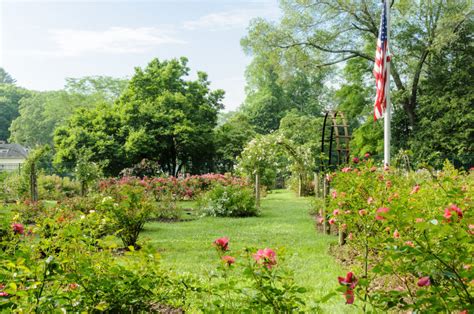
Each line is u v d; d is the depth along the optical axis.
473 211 3.07
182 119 33.28
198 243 9.08
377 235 4.64
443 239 2.56
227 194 14.76
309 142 37.12
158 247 8.57
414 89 27.48
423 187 5.41
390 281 4.70
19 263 2.75
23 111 63.66
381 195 5.18
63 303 2.83
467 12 24.55
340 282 2.36
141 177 26.17
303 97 53.25
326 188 10.53
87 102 55.47
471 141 25.33
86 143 31.14
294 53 27.16
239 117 40.38
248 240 9.48
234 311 2.81
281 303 2.68
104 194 12.28
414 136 27.06
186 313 3.97
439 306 2.32
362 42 28.45
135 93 35.56
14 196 20.14
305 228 11.32
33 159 17.22
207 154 35.59
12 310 2.62
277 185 33.28
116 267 3.32
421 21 27.27
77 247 3.66
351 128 41.62
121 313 3.31
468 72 26.31
